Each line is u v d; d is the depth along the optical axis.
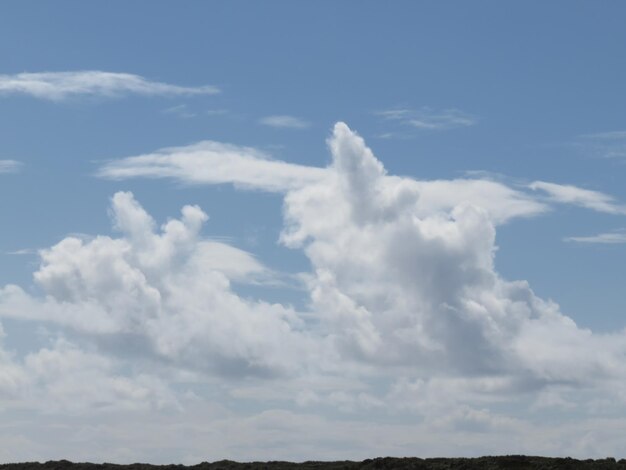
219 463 116.62
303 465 113.38
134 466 117.44
